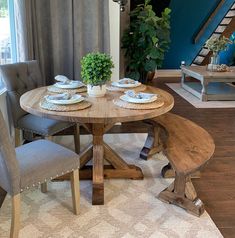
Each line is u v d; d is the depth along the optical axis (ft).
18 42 10.56
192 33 26.32
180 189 7.30
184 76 21.95
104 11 12.29
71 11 12.01
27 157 6.32
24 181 5.83
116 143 11.44
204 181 8.79
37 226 6.68
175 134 8.33
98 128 7.88
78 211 7.10
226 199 7.90
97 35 12.41
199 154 7.22
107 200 7.71
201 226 6.79
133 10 20.25
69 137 12.01
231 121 14.24
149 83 23.15
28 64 9.93
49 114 6.68
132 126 13.37
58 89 8.76
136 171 8.73
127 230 6.61
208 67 19.35
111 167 8.96
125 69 20.75
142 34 19.19
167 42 20.31
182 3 25.55
